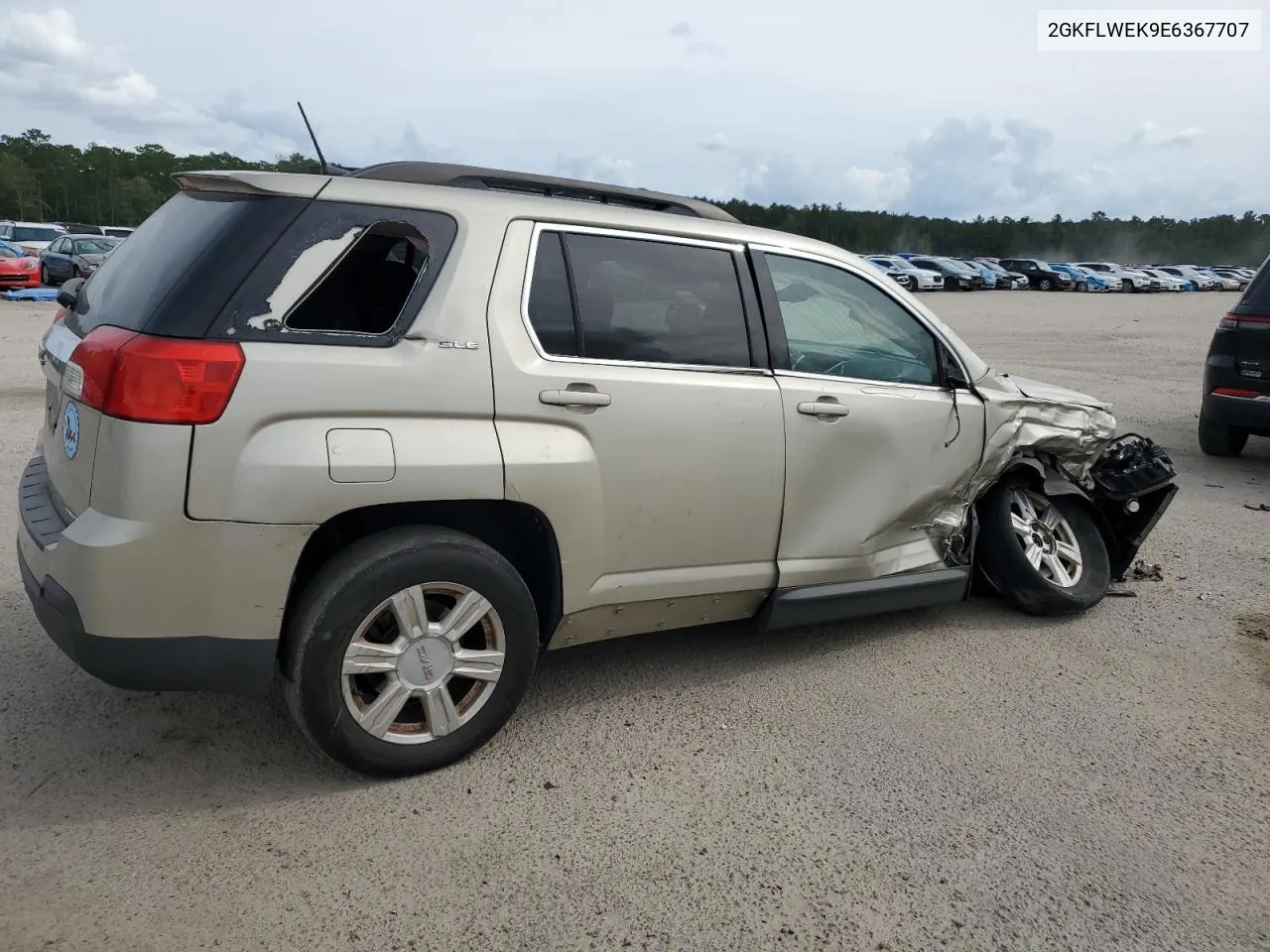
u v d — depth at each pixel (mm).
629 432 3430
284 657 3023
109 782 3129
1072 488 5039
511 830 2973
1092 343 20031
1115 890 2818
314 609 2920
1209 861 2971
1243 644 4633
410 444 2980
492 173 3568
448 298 3109
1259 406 8141
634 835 2973
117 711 3572
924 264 46719
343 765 3105
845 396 4020
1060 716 3852
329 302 2984
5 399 9500
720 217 4098
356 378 2914
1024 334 22312
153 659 2814
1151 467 5230
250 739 3432
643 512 3525
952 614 4926
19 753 3271
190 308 2775
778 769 3383
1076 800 3260
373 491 2926
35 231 31625
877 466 4156
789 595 3994
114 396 2725
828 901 2719
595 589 3494
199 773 3211
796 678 4113
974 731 3705
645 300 3561
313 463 2832
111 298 3117
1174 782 3395
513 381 3176
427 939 2502
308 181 3031
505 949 2482
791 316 3963
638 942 2529
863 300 4258
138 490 2705
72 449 2977
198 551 2768
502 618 3244
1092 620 4883
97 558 2713
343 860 2793
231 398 2750
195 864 2746
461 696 3309
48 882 2643
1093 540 5148
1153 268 57000
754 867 2848
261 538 2811
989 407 4543
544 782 3240
